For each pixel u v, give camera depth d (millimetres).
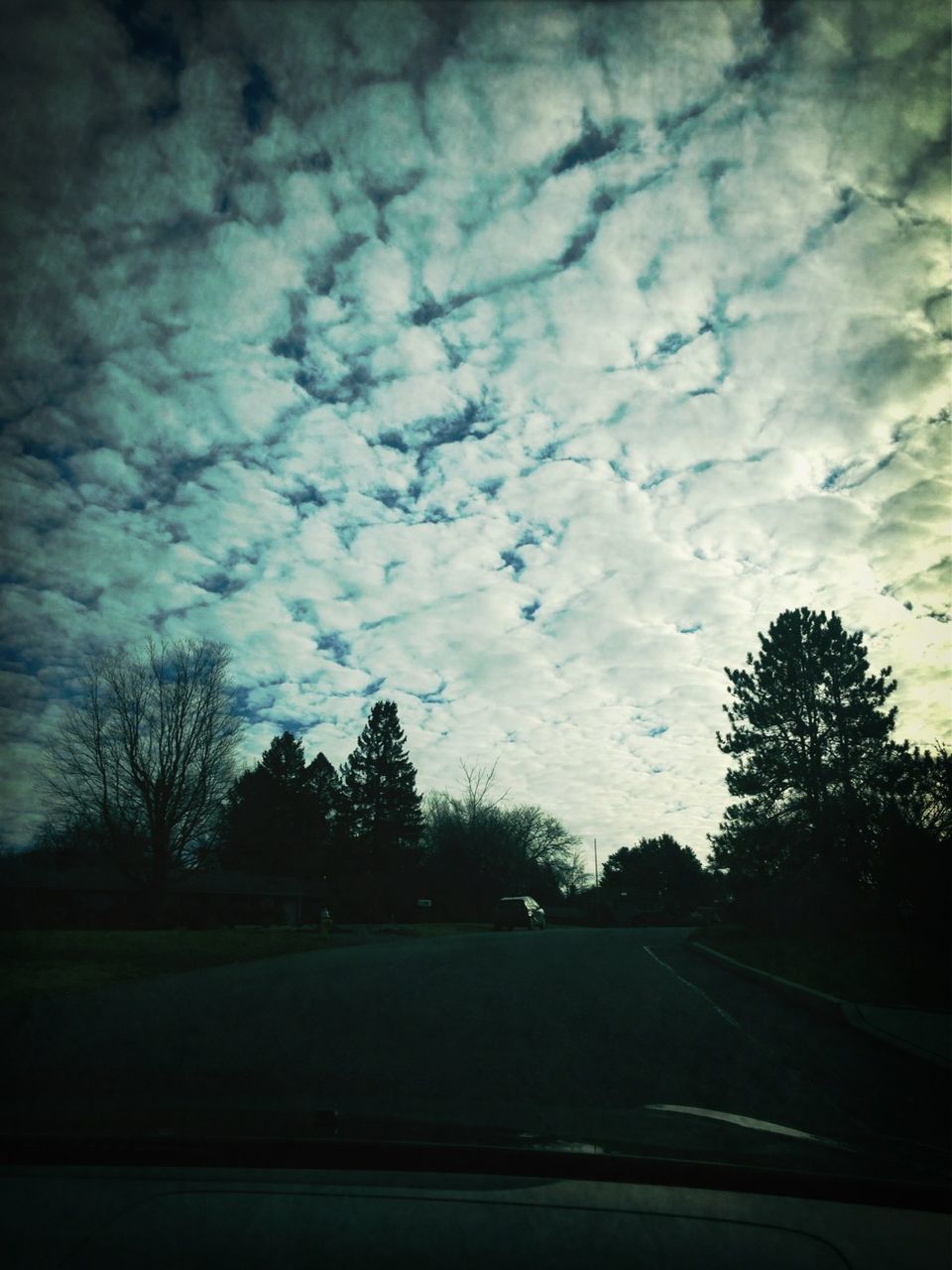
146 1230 2666
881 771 26453
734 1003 12383
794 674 29531
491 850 70000
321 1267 2441
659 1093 6660
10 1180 3057
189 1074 7180
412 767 78875
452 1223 2682
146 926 44500
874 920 21031
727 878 32156
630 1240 2596
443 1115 3863
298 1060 7840
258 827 71938
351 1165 3205
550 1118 3861
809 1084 7219
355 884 65812
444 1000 12070
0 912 47844
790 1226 2732
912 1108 6504
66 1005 12000
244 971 16922
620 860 118688
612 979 15055
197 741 46312
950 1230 2750
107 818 44750
